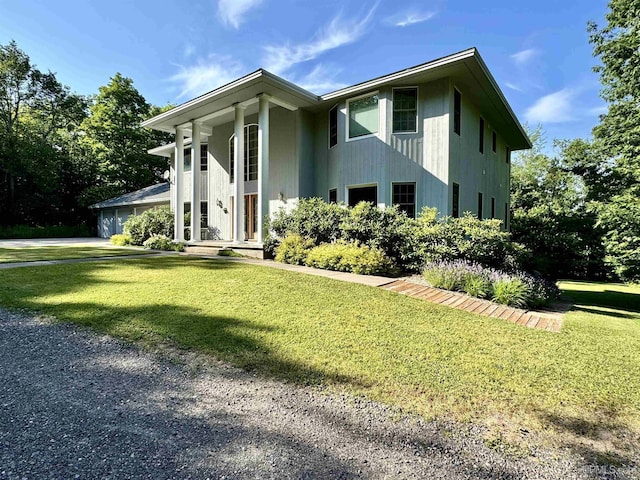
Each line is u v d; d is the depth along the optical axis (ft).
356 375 10.35
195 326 13.97
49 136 89.71
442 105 31.09
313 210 32.04
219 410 8.32
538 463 6.84
